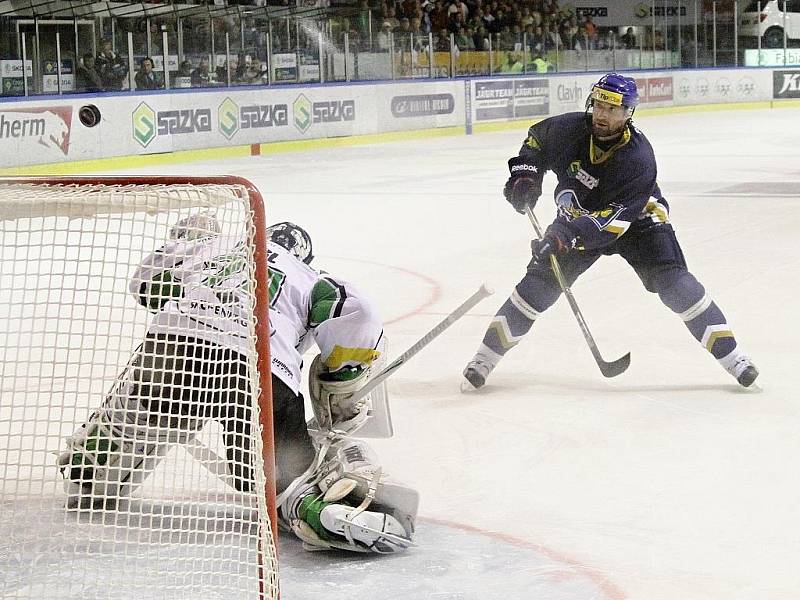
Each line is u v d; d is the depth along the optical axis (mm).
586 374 6902
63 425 5082
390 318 8602
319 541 3965
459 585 3797
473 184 18703
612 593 3752
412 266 11133
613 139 6004
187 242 4125
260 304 3553
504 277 10469
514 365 7137
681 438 5570
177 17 23203
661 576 3906
